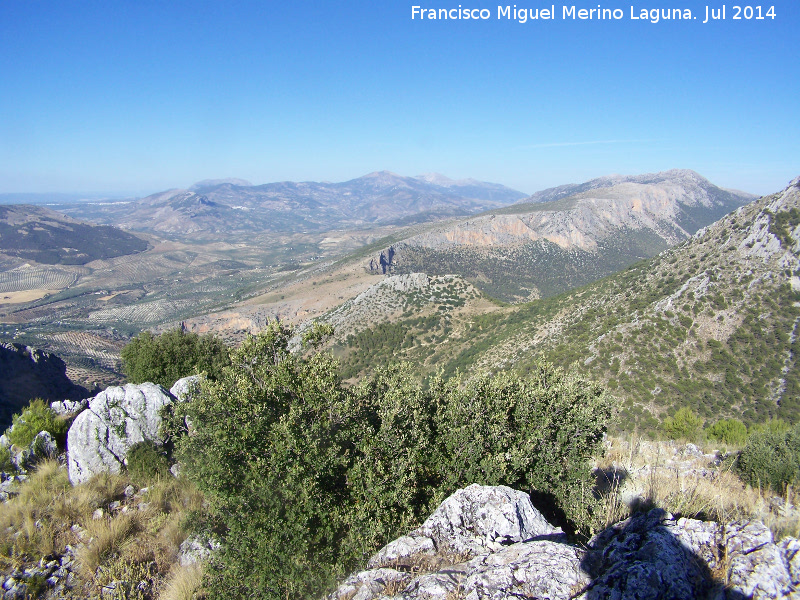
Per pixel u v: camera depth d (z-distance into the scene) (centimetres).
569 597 477
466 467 886
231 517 768
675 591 432
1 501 1112
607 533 595
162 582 827
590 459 934
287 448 765
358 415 886
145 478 1172
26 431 1373
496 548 647
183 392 1507
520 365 4847
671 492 717
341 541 745
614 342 4456
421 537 691
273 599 704
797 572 434
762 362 3791
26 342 13412
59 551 895
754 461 884
